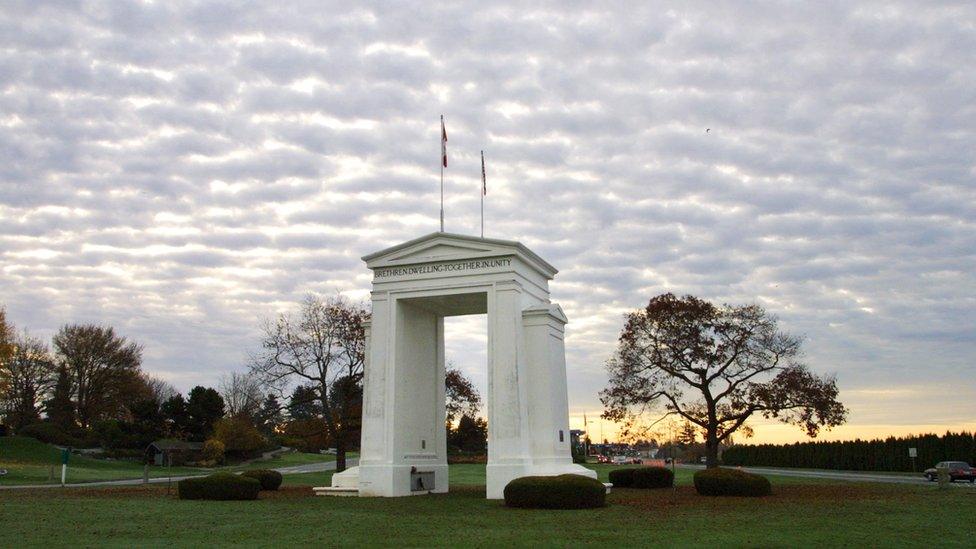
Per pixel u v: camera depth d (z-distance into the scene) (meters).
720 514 24.42
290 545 16.72
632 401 57.44
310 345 62.50
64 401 102.88
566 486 26.80
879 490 38.22
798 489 39.34
